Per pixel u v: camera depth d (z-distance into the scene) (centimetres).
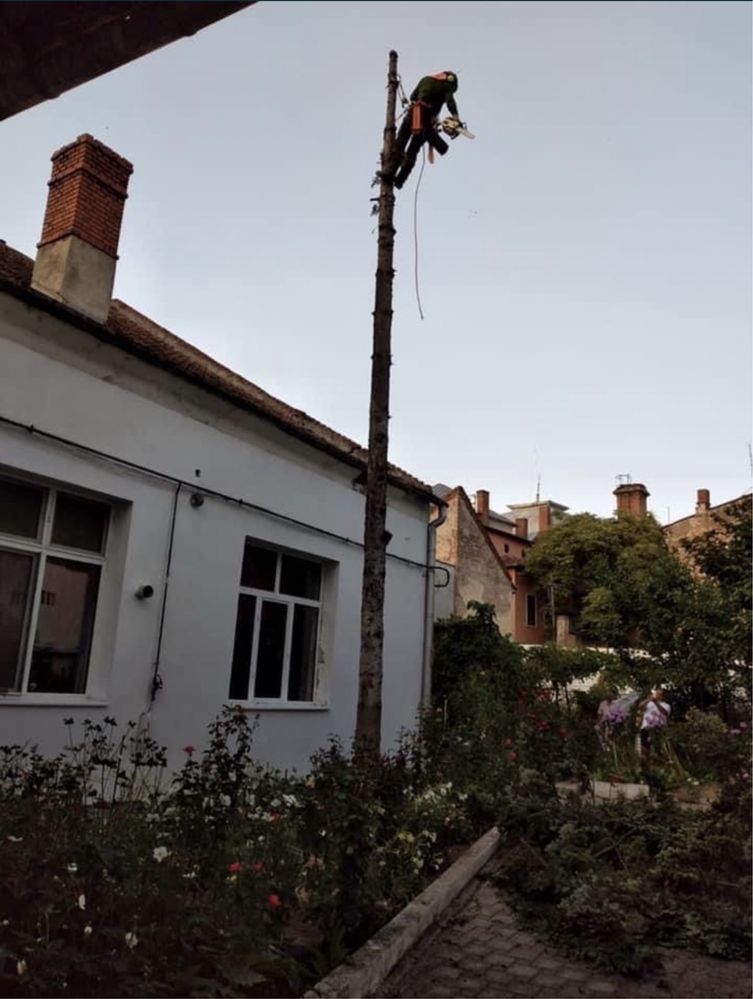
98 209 930
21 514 772
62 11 202
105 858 348
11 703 715
